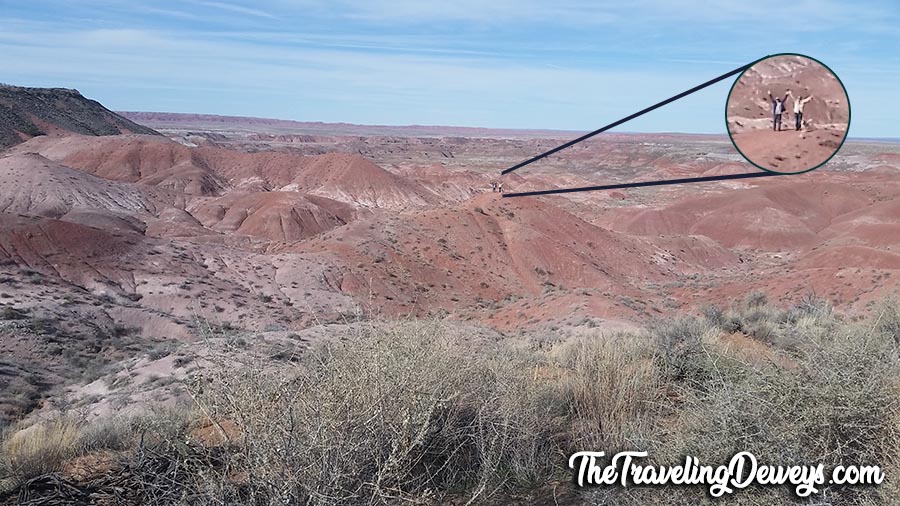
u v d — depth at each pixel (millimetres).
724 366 5020
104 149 159750
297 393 3541
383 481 3537
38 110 188375
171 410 6523
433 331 5066
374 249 63406
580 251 72625
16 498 4387
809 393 3633
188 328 42750
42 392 24516
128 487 4348
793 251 104625
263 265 58781
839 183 135125
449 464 4531
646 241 83688
